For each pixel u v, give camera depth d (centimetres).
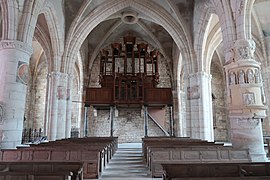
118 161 1105
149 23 2214
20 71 905
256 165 514
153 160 759
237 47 885
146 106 2075
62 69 1525
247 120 844
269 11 1503
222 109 2366
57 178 367
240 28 905
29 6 964
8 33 902
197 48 1559
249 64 857
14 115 872
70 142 1073
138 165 1004
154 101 2041
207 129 1485
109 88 2064
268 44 1688
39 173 382
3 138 833
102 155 845
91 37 2322
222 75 2417
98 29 2242
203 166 505
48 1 1246
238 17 916
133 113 2317
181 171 500
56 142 1052
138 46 2216
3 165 509
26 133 2142
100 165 795
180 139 1316
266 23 1605
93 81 2414
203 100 1509
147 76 2097
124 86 2062
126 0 1673
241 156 754
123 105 2045
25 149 740
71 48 1571
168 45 2417
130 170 897
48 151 745
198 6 1466
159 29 2269
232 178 340
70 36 1558
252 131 836
